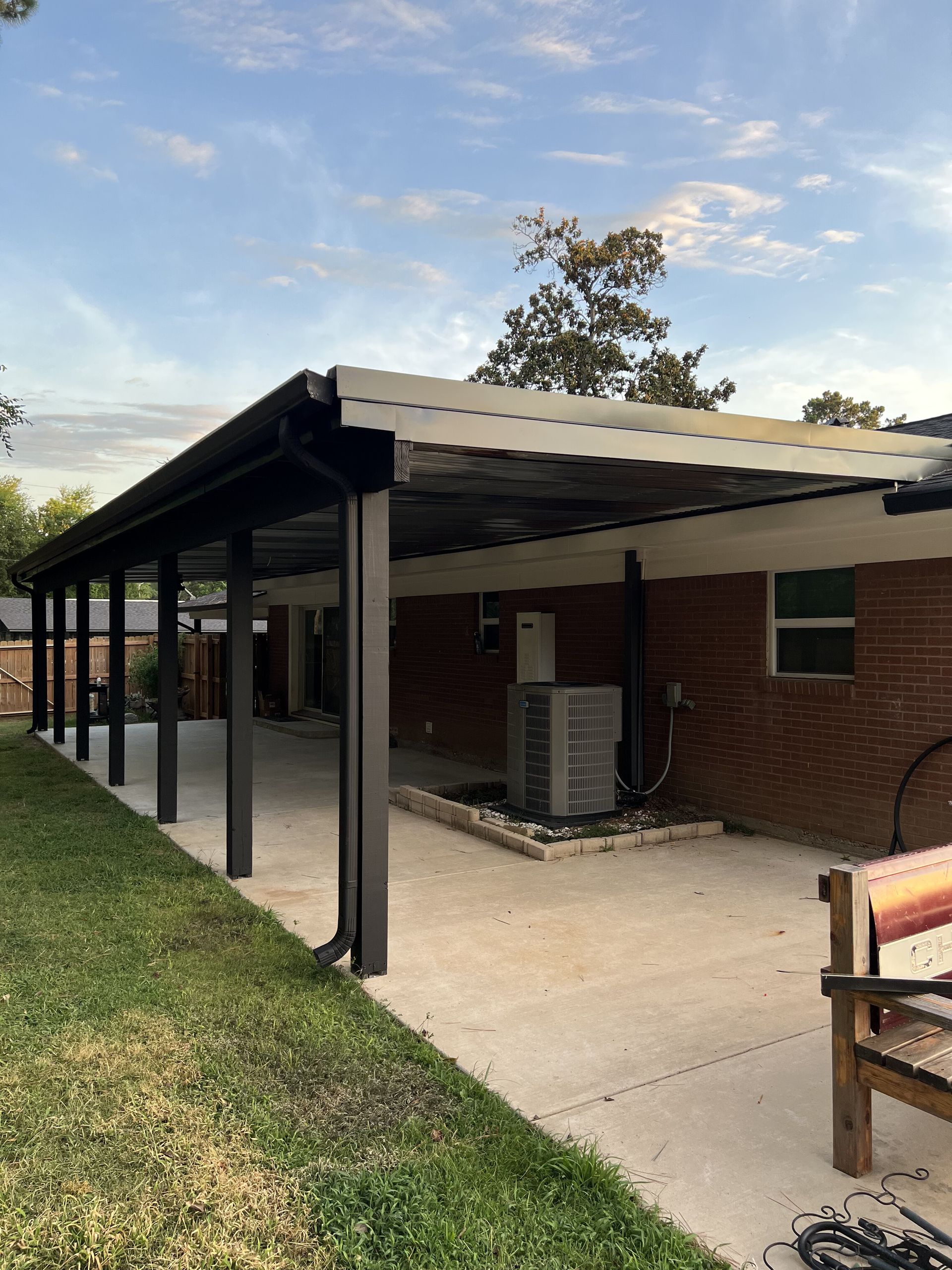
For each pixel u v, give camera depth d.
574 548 9.23
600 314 33.97
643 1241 2.52
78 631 12.43
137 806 9.15
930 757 6.27
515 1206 2.69
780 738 7.47
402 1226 2.58
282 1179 2.82
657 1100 3.37
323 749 13.54
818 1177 2.88
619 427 4.59
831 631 7.16
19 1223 2.59
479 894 6.05
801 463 5.26
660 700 8.63
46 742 14.88
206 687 19.55
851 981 2.83
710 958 4.87
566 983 4.53
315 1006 4.16
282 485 5.45
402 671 13.66
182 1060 3.60
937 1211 2.70
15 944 4.94
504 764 11.15
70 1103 3.26
